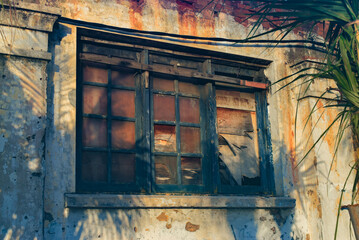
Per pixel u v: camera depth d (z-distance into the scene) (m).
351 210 3.56
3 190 3.85
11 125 3.98
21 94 4.09
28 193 3.93
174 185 4.93
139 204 4.46
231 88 5.59
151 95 5.04
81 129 4.59
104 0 4.81
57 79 4.39
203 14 5.40
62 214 4.15
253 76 5.80
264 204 5.15
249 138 5.56
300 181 5.55
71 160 4.31
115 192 4.60
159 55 5.21
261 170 5.52
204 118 5.32
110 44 4.90
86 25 4.67
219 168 5.27
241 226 5.06
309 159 5.49
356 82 3.68
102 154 4.65
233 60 5.60
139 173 4.78
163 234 4.61
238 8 5.66
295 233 5.35
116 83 4.90
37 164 4.02
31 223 3.89
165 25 5.13
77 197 4.18
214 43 5.36
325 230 5.28
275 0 3.95
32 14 4.24
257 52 5.64
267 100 5.74
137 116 4.93
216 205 4.86
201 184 5.11
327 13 3.82
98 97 4.76
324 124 5.58
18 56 4.14
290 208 5.39
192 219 4.80
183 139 5.14
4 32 4.12
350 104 3.80
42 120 4.12
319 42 5.59
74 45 4.57
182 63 5.34
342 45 3.78
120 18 4.86
